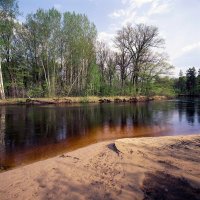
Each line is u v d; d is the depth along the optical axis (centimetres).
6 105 3112
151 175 622
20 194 548
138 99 4472
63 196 532
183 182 566
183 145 940
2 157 912
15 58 4297
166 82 5125
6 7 3272
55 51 4256
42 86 4434
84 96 4209
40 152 986
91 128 1567
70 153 888
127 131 1486
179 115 2272
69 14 4272
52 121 1831
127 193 534
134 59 4938
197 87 8256
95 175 646
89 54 4528
